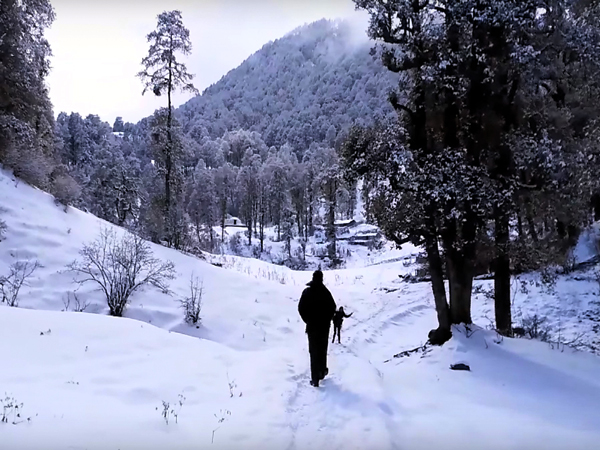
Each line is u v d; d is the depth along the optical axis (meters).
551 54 10.38
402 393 6.60
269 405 5.46
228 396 5.84
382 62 10.80
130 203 52.47
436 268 10.07
